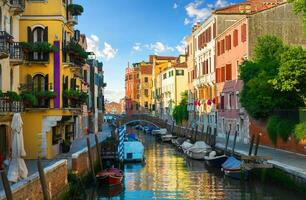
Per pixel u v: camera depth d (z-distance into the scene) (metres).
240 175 22.91
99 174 21.98
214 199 19.05
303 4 22.58
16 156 14.62
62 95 23.89
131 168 29.62
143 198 19.73
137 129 80.94
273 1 42.09
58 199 15.80
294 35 33.34
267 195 19.39
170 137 51.84
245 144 32.72
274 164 20.02
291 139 25.36
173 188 21.88
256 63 29.36
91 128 50.56
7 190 10.62
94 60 51.16
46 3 23.75
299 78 23.48
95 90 51.69
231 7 42.53
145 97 103.19
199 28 48.84
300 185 17.12
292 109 25.66
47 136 23.48
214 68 42.88
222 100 40.16
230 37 37.50
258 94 27.50
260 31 33.00
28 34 23.67
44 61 23.45
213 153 30.08
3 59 19.50
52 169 15.17
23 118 23.28
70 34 27.31
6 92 18.92
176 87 69.12
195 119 52.06
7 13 20.58
